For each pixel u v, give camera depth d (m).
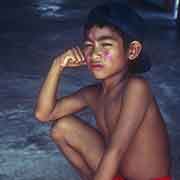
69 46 7.13
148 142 1.85
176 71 5.91
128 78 1.82
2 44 7.09
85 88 2.14
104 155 1.76
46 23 8.80
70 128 2.18
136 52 1.78
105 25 1.71
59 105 2.13
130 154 1.90
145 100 1.78
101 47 1.74
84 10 10.33
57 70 2.04
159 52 6.86
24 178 2.99
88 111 4.15
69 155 2.26
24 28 8.29
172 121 4.12
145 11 9.90
